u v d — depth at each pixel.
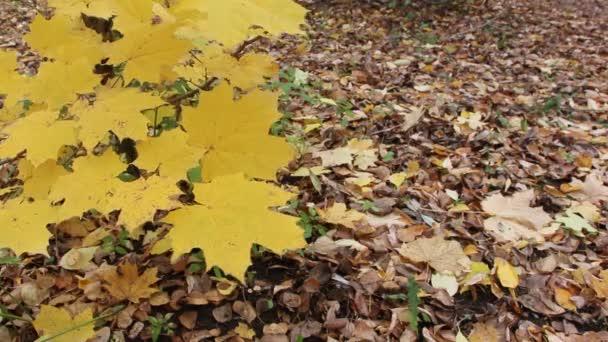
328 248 0.91
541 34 2.66
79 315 0.68
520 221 1.04
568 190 1.16
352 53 2.23
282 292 0.84
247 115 0.51
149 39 0.51
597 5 3.36
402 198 1.10
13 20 2.66
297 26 0.59
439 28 2.75
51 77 0.50
